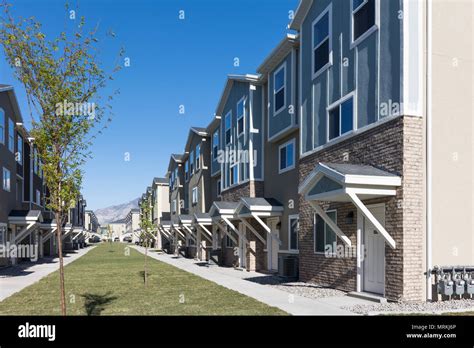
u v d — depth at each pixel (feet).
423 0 31.99
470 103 32.76
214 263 79.25
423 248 30.12
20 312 30.81
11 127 80.12
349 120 37.60
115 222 435.12
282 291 39.14
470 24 33.32
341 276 37.88
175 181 134.00
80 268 71.72
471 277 30.63
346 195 31.68
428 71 31.53
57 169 22.35
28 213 78.18
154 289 42.47
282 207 55.26
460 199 31.60
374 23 34.50
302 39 47.19
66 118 22.31
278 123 54.90
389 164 31.78
